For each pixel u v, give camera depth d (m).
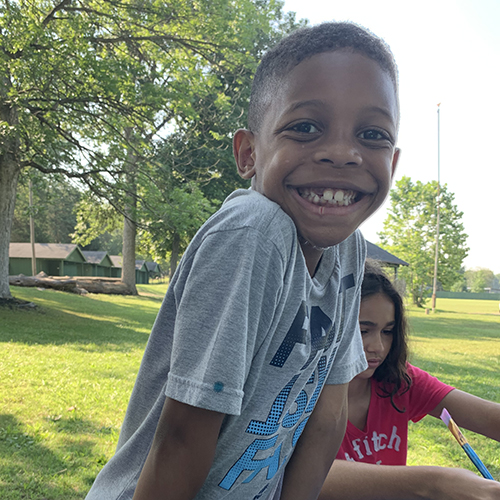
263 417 0.86
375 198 0.83
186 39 13.23
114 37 13.41
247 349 0.74
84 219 20.95
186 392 0.72
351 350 1.16
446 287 45.84
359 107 0.78
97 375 6.71
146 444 0.88
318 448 1.11
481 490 1.06
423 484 1.12
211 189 20.73
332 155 0.77
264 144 0.85
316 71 0.78
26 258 43.75
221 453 0.88
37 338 9.62
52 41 10.35
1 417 4.65
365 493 1.17
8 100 11.16
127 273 26.70
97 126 12.90
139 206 14.61
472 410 1.63
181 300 0.76
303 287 0.83
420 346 12.80
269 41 20.69
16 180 14.19
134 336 11.16
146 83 11.90
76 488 3.32
